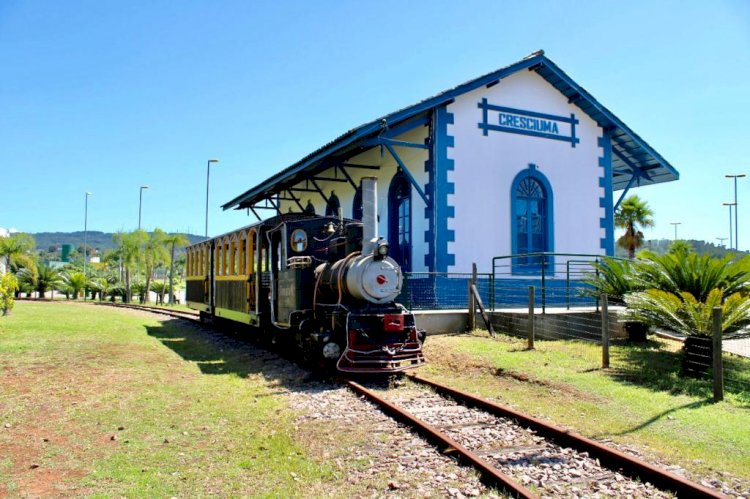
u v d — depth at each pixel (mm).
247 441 6062
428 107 14812
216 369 10398
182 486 4867
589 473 5266
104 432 6359
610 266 13023
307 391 8578
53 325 16953
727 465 5355
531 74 16969
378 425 6734
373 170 18578
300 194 24688
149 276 45438
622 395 7812
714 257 11156
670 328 9688
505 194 16234
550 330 12727
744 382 8422
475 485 4922
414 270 16156
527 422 6633
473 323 13523
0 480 4961
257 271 12672
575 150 17531
